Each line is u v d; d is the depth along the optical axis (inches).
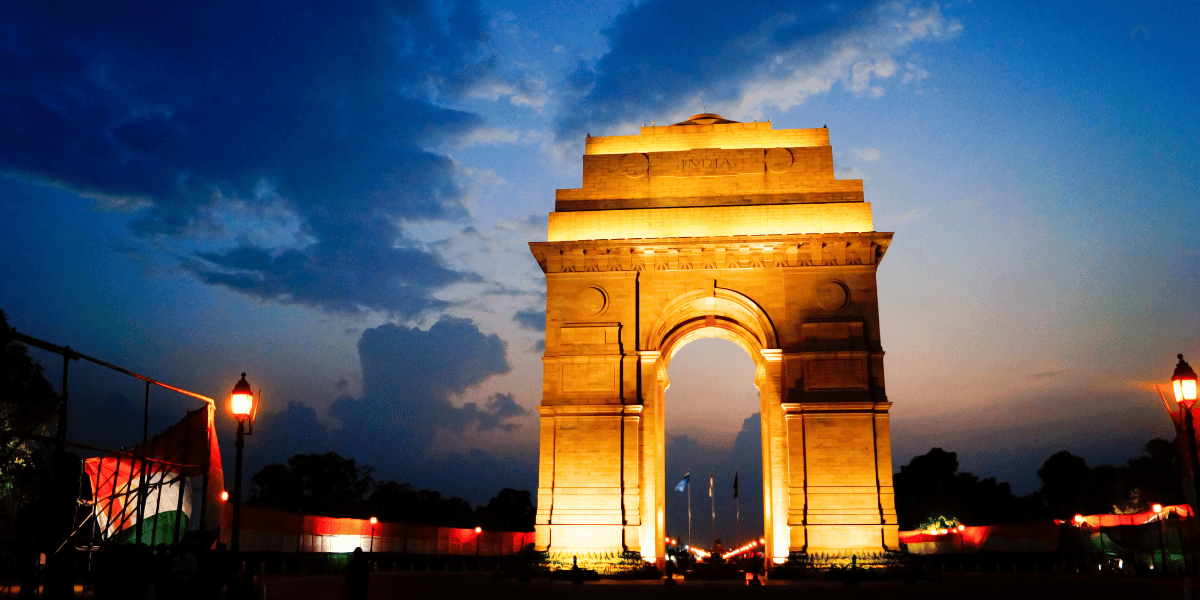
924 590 2320.4
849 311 2972.4
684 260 3051.2
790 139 3208.7
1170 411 1670.8
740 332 3208.7
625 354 2992.1
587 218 3134.8
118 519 1550.2
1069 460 6077.8
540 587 2438.5
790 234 3011.8
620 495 2883.9
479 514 6939.0
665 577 2923.2
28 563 1268.5
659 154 3191.4
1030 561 4089.6
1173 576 3058.6
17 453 1827.0
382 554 3919.8
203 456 1523.1
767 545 3191.4
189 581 1347.2
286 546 3294.8
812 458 2869.1
